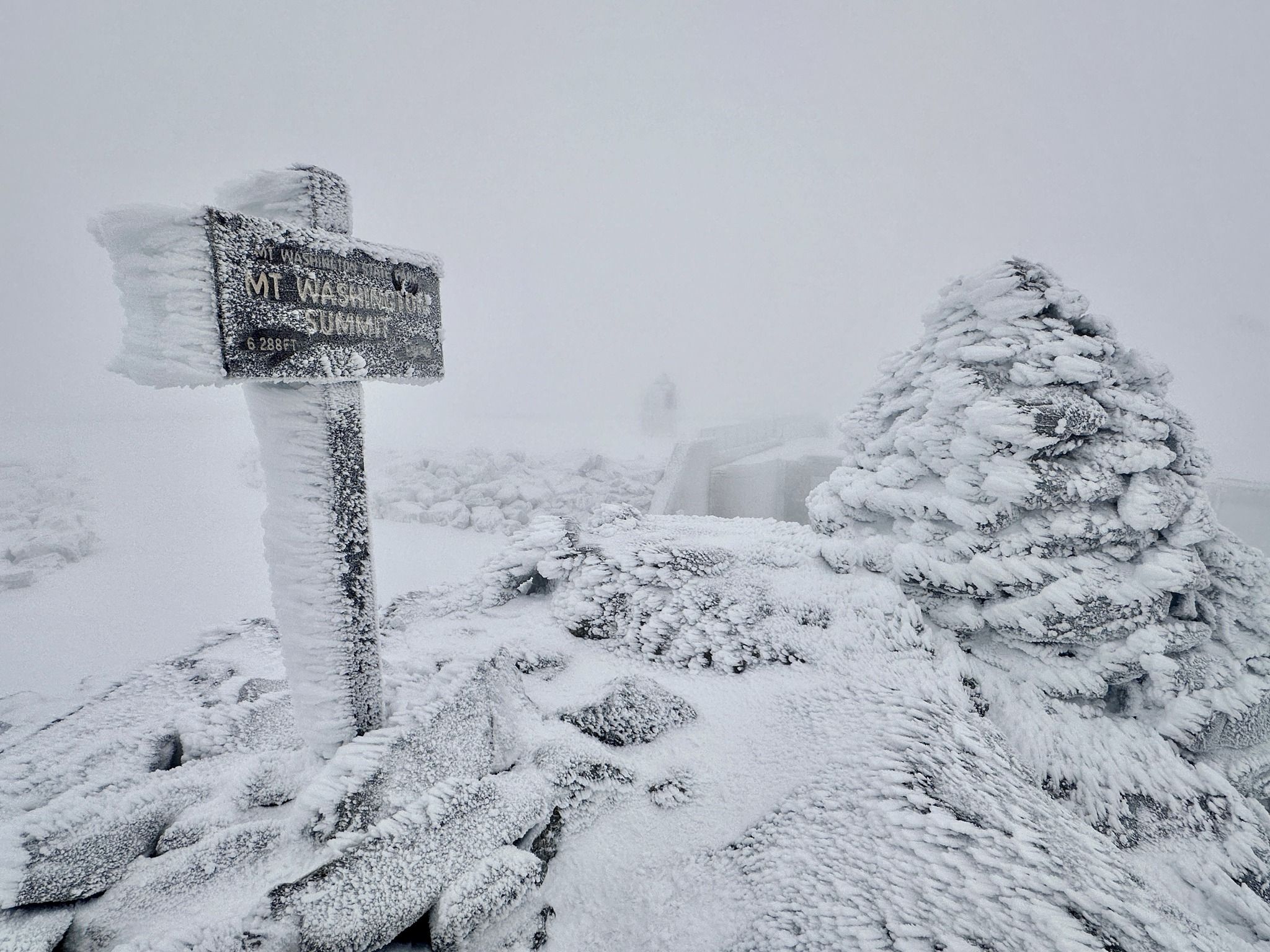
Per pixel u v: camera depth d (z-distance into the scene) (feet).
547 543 25.31
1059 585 19.01
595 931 10.22
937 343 24.02
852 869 10.25
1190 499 20.62
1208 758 18.42
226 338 8.10
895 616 20.58
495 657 15.72
